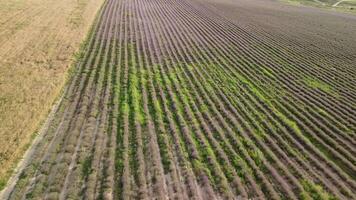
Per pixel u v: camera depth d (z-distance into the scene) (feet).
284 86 86.79
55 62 84.79
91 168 48.75
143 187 46.14
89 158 51.08
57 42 99.25
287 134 63.87
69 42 100.53
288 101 78.43
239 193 47.55
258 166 54.03
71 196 43.47
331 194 49.52
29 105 62.80
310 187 50.31
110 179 46.98
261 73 94.38
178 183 48.16
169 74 86.12
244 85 84.79
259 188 49.11
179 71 88.79
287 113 72.02
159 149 55.06
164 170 50.31
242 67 97.40
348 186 52.21
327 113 75.10
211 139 59.16
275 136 62.80
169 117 64.80
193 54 103.91
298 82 90.79
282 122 68.28
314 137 64.23
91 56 91.71
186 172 50.26
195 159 53.21
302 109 74.74
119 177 47.80
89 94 70.69
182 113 67.62
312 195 48.85
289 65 104.27
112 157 51.39
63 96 69.21
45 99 65.77
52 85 71.61
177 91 76.64
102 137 56.44
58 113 62.34
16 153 49.98
